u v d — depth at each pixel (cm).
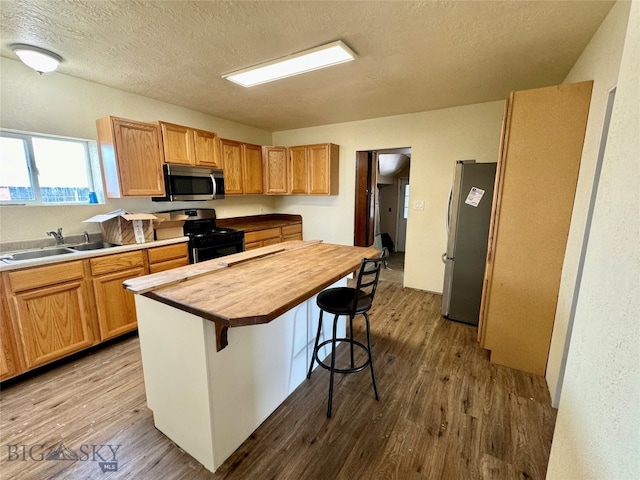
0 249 233
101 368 226
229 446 151
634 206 62
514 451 155
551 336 211
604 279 73
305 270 184
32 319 209
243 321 115
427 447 157
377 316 323
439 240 382
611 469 61
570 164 191
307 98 321
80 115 271
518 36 191
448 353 249
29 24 177
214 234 349
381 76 258
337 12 166
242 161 425
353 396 196
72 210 272
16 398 193
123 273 261
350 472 143
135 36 192
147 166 294
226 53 216
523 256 213
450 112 353
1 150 236
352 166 438
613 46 152
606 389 66
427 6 161
